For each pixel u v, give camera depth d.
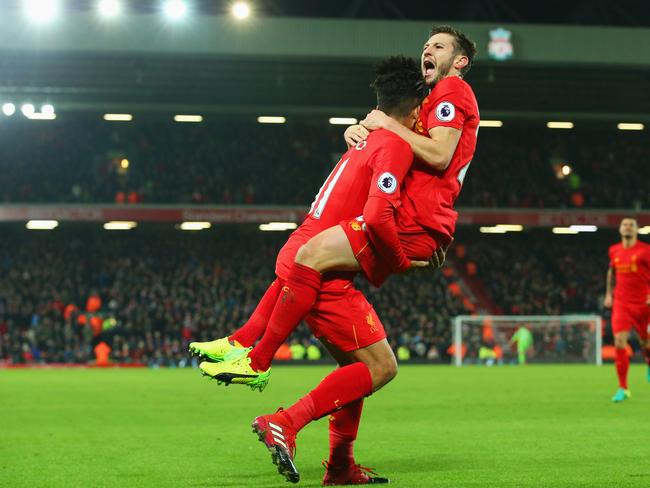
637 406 11.92
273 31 33.03
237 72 36.19
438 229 5.00
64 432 9.04
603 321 39.69
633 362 33.91
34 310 36.88
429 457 6.73
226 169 42.00
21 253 40.28
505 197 42.44
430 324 36.47
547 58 33.38
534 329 32.62
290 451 4.72
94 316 34.97
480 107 40.34
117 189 40.16
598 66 34.00
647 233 44.53
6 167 40.19
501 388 16.50
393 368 5.05
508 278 42.53
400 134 4.90
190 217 38.81
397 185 4.79
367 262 4.91
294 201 41.34
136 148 42.25
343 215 5.08
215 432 8.95
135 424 9.91
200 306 37.91
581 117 41.03
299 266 4.87
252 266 41.59
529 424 9.45
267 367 4.97
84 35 32.22
